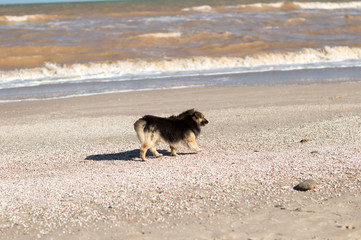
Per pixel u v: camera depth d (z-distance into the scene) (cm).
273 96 1739
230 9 5781
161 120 902
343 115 1309
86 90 2030
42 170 864
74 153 1016
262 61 2712
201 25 4216
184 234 486
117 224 529
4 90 2075
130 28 4066
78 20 4766
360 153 796
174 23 4369
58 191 674
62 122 1408
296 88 1912
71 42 3350
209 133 1164
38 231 521
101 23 4459
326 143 946
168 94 1869
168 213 555
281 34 3734
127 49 3098
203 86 2052
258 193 611
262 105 1560
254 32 3822
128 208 580
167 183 678
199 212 552
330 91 1806
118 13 5284
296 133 1089
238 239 465
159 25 4244
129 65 2577
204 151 952
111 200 616
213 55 2864
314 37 3600
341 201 564
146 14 5303
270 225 499
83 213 571
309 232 474
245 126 1233
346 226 484
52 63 2642
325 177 662
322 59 2808
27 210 596
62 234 508
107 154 989
